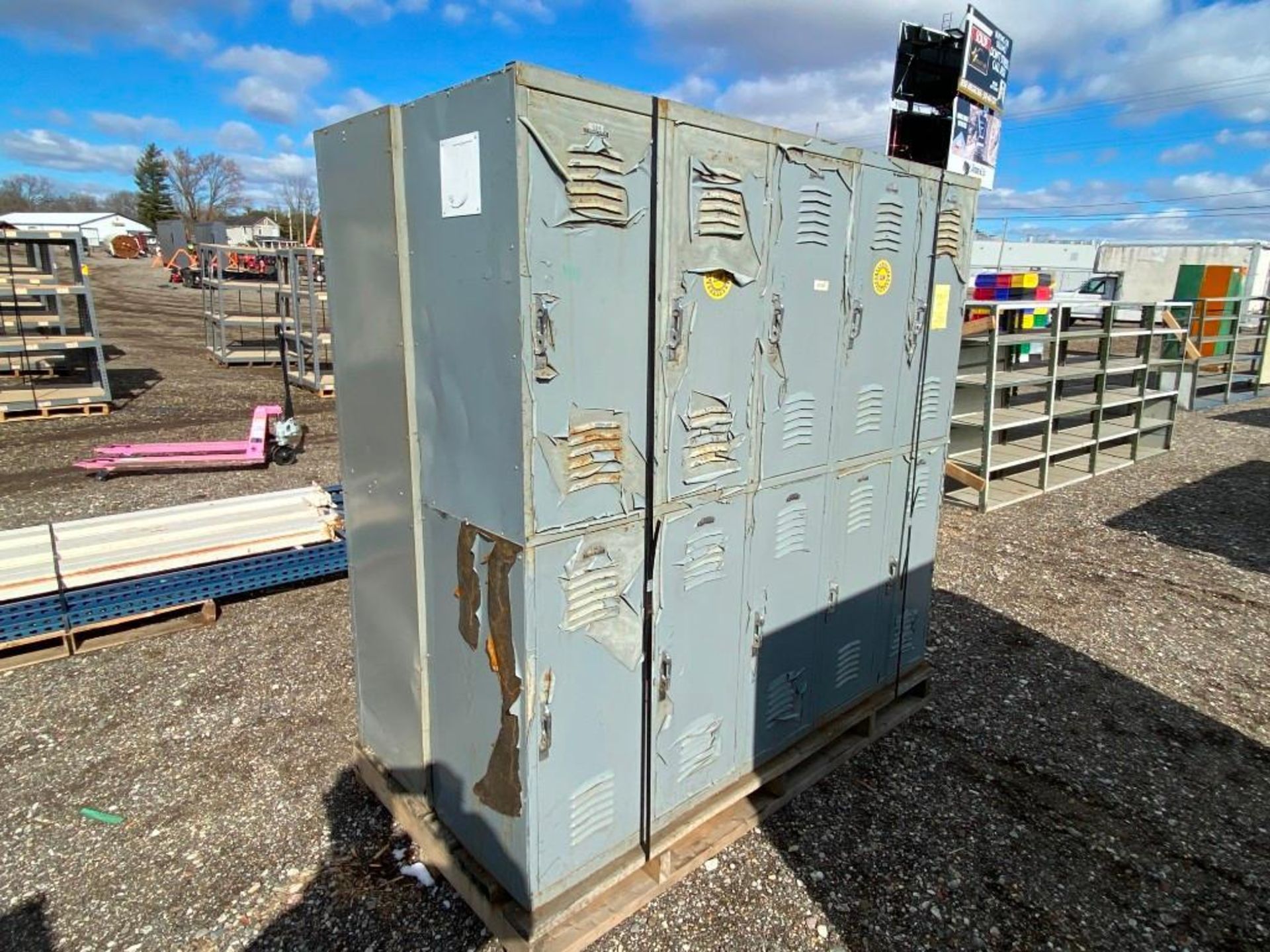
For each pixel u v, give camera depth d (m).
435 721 2.42
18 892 2.42
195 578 4.16
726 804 2.60
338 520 4.70
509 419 1.87
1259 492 7.38
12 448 7.74
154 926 2.29
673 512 2.25
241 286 13.63
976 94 6.09
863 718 3.17
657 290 2.05
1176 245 24.11
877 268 2.81
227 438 8.40
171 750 3.15
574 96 1.77
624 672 2.22
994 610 4.74
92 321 9.30
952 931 2.36
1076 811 2.92
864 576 3.12
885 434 3.05
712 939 2.29
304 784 2.94
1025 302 6.59
